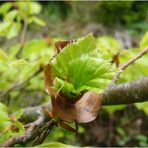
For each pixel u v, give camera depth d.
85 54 0.16
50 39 0.44
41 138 0.18
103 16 1.12
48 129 0.18
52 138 0.69
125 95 0.24
